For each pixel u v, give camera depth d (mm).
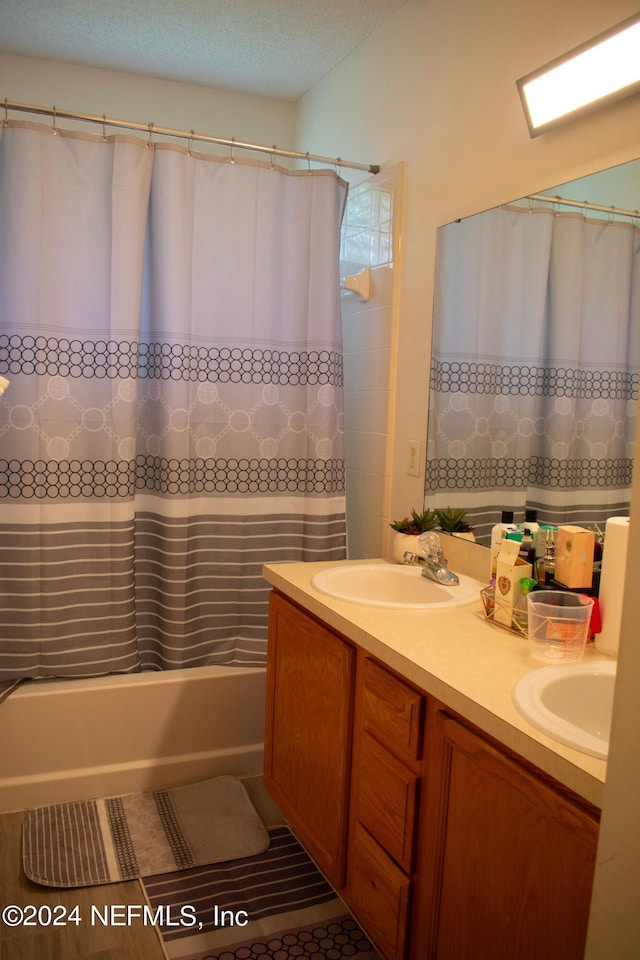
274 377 2428
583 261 1634
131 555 2285
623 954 833
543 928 1064
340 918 1796
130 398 2205
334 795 1713
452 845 1284
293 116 3250
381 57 2488
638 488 818
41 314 2125
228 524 2430
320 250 2385
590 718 1301
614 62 1474
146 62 2842
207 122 3096
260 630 2502
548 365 1748
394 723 1449
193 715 2365
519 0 1821
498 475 1924
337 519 2490
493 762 1168
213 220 2314
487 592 1657
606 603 1431
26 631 2205
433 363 2195
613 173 1553
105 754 2279
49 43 2689
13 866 1953
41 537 2191
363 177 2621
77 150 2139
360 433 2652
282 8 2381
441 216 2154
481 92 1970
